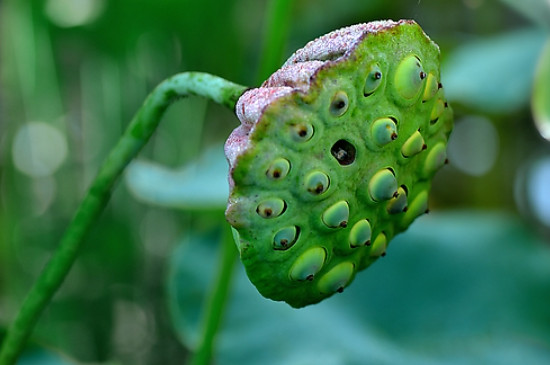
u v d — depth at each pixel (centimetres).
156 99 70
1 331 84
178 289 105
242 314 99
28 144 173
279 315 99
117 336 167
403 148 67
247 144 65
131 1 157
